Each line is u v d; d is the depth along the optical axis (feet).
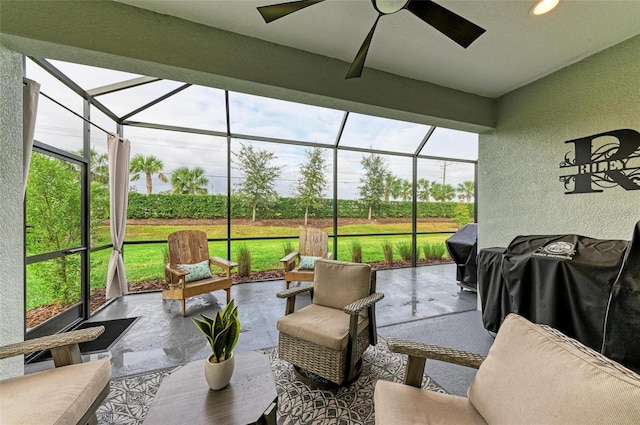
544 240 7.30
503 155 10.50
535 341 3.75
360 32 6.98
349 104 8.66
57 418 3.62
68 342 4.75
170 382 4.66
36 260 8.06
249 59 7.18
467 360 4.27
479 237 11.50
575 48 7.59
